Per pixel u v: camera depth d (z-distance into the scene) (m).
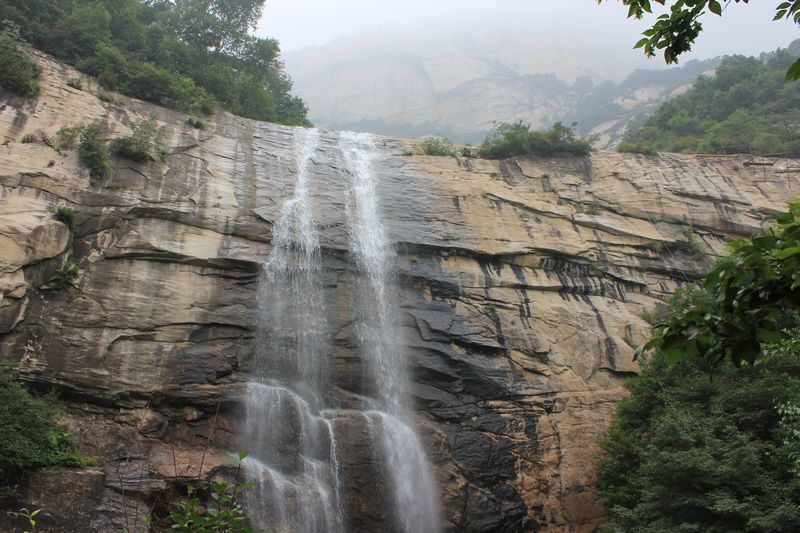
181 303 19.55
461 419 21.08
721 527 14.76
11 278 16.75
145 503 15.34
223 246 21.42
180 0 36.22
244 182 24.20
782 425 14.96
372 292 23.09
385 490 18.62
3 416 14.17
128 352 17.98
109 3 29.23
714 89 46.50
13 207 17.98
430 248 24.92
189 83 27.36
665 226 29.72
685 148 38.91
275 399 19.28
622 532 16.33
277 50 36.28
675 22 7.04
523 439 21.38
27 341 16.70
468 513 18.97
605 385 23.69
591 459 21.42
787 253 5.19
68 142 20.50
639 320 26.12
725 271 5.43
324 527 17.59
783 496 14.37
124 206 20.30
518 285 25.30
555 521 20.17
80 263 18.66
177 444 17.48
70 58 25.11
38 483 14.23
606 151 32.66
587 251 27.39
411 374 21.59
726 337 5.41
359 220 24.83
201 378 18.52
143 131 22.12
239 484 6.68
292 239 22.94
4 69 20.89
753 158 33.94
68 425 16.44
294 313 21.39
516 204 27.98
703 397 18.28
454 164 29.72
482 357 22.69
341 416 19.58
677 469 15.53
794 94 42.44
